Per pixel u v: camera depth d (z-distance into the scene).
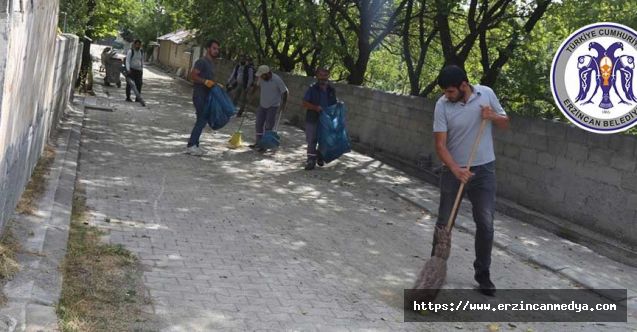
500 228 8.27
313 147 11.18
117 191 7.89
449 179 5.62
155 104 19.52
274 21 23.06
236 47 24.50
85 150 10.14
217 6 22.84
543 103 13.26
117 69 23.27
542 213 8.88
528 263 6.93
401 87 29.20
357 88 15.38
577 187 8.34
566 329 5.10
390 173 11.87
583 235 7.84
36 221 5.80
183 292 4.90
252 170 10.59
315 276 5.71
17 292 4.21
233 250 6.16
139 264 5.38
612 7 10.57
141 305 4.54
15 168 5.22
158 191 8.20
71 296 4.46
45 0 5.62
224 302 4.81
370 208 8.84
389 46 24.44
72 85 15.40
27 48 4.78
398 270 6.18
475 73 19.25
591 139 8.13
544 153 8.97
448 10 13.80
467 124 5.51
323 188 9.84
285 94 12.45
